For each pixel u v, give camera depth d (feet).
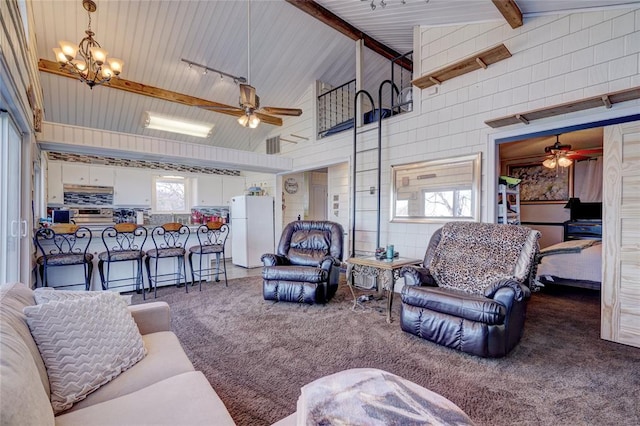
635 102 8.73
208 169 25.17
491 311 7.41
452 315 8.08
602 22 9.29
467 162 12.27
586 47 9.55
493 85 11.57
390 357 7.75
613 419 5.44
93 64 11.39
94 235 13.07
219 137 23.49
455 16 12.07
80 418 3.35
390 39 16.81
